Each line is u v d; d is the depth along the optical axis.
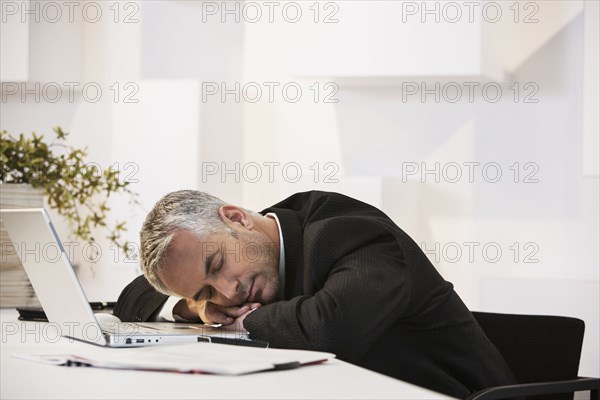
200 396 1.31
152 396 1.31
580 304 4.22
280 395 1.32
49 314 2.09
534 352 2.44
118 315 2.65
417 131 4.68
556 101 4.48
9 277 3.08
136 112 4.82
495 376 2.33
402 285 2.11
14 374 1.51
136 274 4.91
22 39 4.84
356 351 1.98
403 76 4.30
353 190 4.48
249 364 1.53
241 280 2.27
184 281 2.25
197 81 4.75
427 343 2.30
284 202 2.59
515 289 4.32
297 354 1.67
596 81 4.07
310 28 4.37
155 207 2.31
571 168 4.46
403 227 4.59
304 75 4.39
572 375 2.38
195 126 4.74
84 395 1.32
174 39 5.08
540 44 4.50
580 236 4.45
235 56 5.00
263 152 4.93
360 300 1.99
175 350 1.71
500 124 4.56
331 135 4.83
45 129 5.23
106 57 5.15
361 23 4.31
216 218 2.29
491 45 4.32
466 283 4.62
